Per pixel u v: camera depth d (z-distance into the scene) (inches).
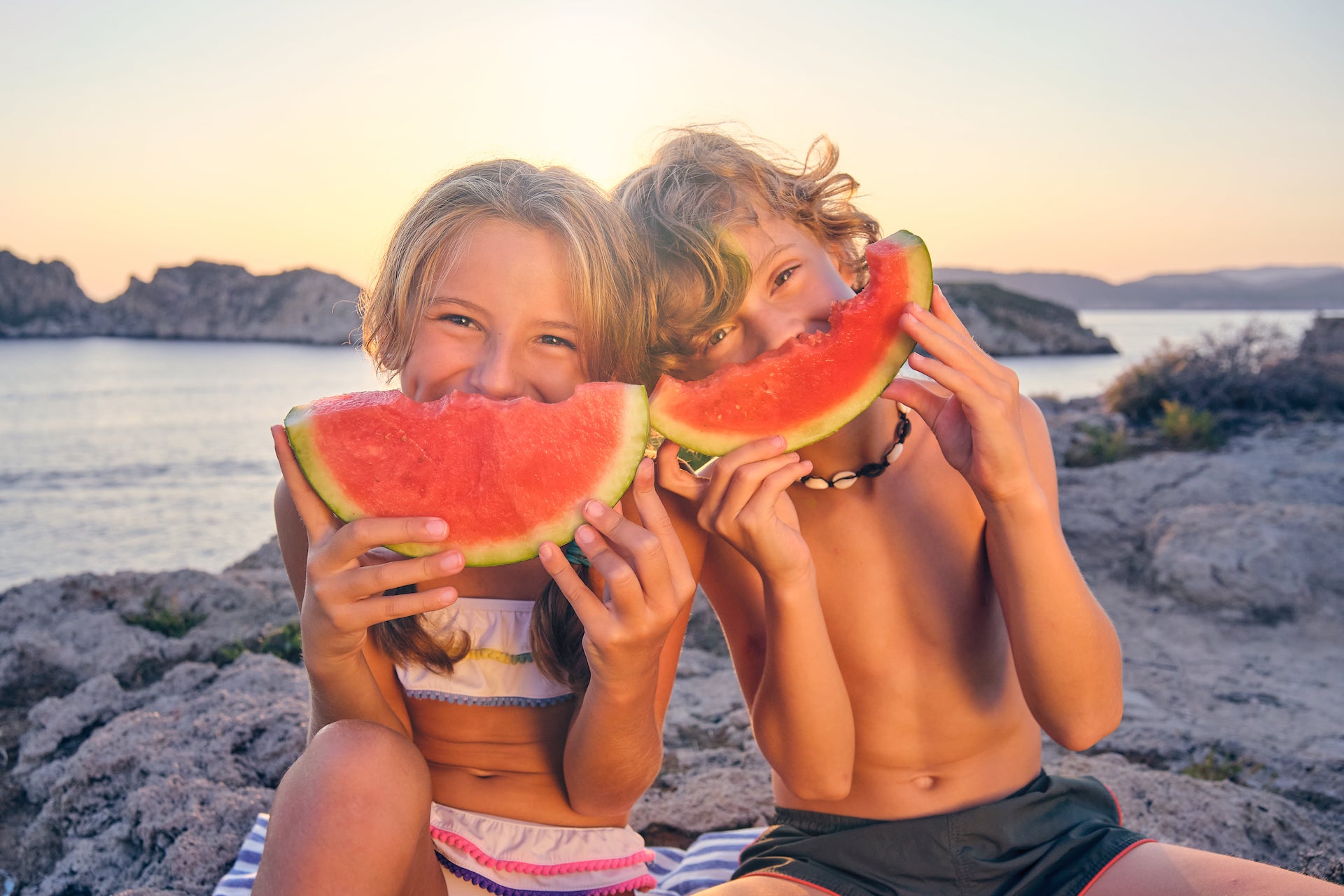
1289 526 253.3
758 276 78.4
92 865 119.1
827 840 78.6
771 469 66.5
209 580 241.0
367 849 52.8
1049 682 72.6
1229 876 63.7
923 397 72.2
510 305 69.0
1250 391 489.1
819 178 89.3
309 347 4033.0
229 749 137.2
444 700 76.0
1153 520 285.1
